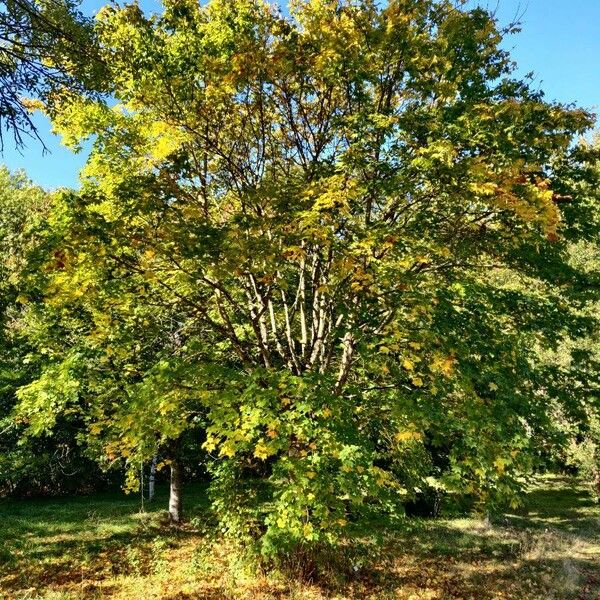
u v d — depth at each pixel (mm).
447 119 6402
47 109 6848
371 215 8453
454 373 6723
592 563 11062
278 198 6844
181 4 7004
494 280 9977
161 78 6969
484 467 6246
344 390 8531
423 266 7758
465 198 6285
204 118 7664
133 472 10688
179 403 8031
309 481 6574
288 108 8031
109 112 7734
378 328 7363
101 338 8656
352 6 7383
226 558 10000
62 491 19578
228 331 8938
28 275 6723
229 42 6895
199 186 8812
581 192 7023
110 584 8914
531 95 6855
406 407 6844
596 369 7719
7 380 13312
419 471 10047
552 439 6957
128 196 7004
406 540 12281
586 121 6320
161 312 9617
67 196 6828
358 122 6605
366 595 8539
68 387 8320
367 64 6844
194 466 21844
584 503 17969
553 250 7883
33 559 10148
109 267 7211
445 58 6859
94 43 6086
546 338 7262
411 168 6242
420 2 7102
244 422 6434
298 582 8508
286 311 9273
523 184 5777
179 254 6867
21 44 5438
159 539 11648
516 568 10586
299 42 7055
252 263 6859
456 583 9555
